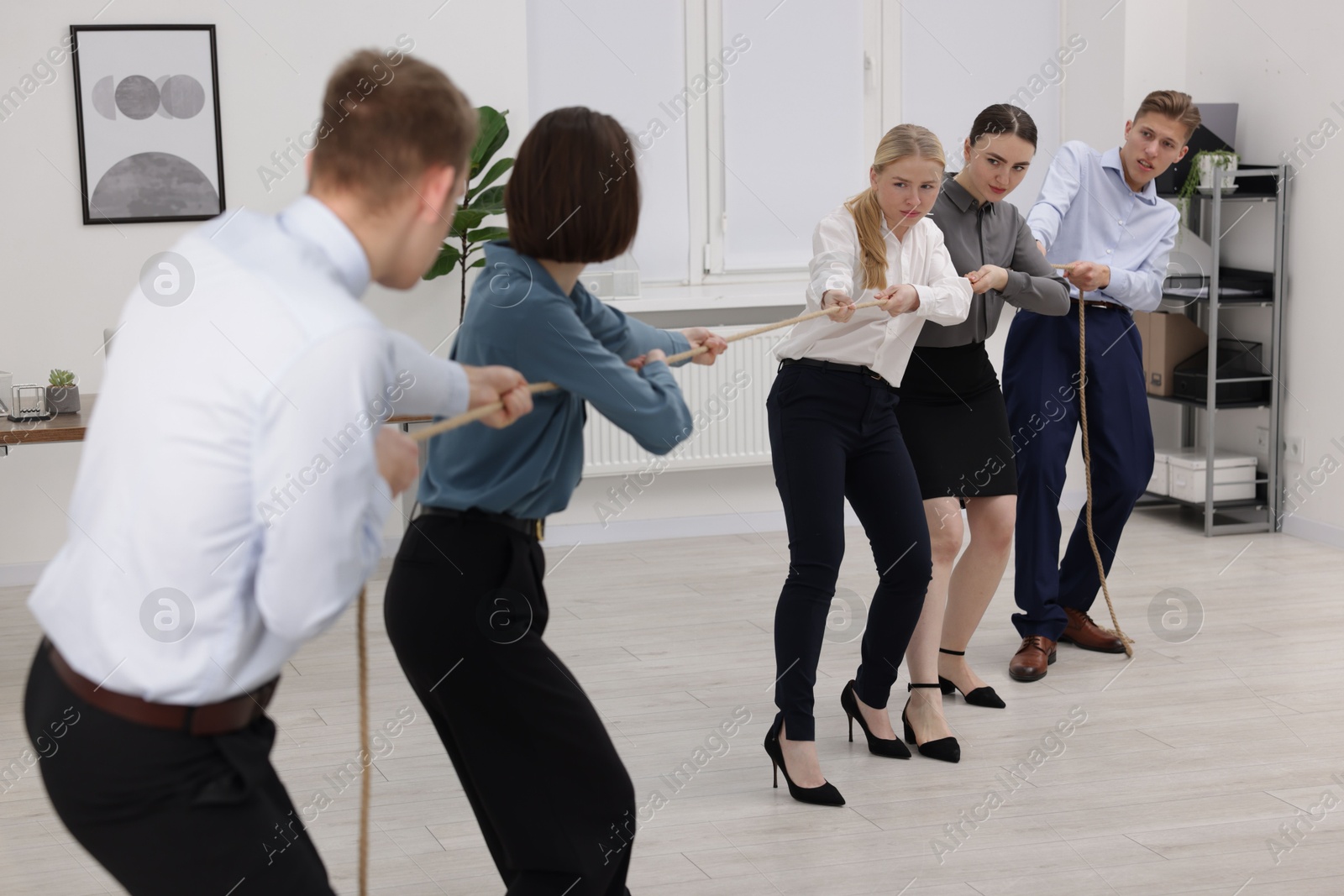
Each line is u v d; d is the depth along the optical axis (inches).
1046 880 88.5
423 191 47.1
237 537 42.3
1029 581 133.9
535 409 62.2
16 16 164.9
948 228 110.4
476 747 62.8
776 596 163.6
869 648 108.4
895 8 202.2
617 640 145.6
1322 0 178.2
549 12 190.7
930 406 110.9
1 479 171.2
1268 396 193.5
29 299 170.1
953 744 110.7
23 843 96.3
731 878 89.5
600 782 63.4
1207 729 116.6
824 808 101.0
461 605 61.6
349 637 147.9
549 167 61.0
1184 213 189.5
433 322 180.1
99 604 43.1
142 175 170.7
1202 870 89.7
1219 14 196.4
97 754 43.3
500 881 89.8
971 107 208.2
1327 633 144.1
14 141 167.0
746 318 193.6
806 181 204.1
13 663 140.4
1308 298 186.1
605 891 64.9
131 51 168.1
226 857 45.4
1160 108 132.0
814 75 201.3
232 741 44.8
